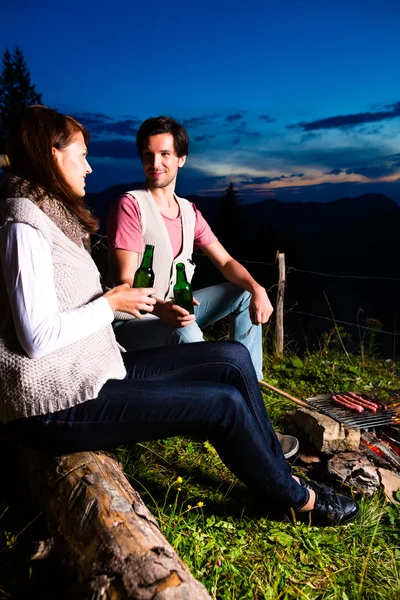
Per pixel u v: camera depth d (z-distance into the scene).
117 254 3.00
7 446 2.30
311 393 4.23
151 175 3.06
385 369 5.25
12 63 49.00
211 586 1.96
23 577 1.82
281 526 2.36
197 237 3.36
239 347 2.43
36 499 2.02
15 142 1.89
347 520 2.39
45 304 1.77
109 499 1.77
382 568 2.18
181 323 2.64
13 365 1.80
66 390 1.83
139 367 2.38
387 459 3.01
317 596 2.01
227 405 2.04
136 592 1.46
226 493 2.57
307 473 2.93
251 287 3.23
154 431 2.00
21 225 1.76
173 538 2.17
